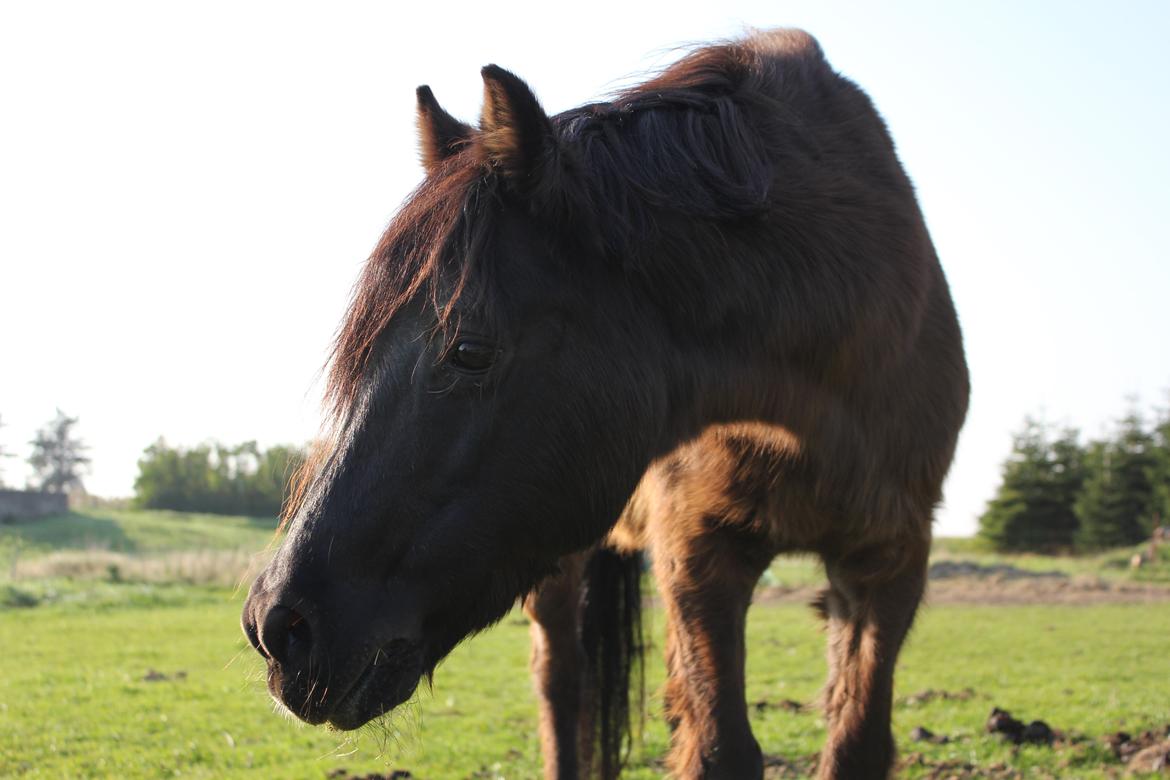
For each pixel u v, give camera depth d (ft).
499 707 29.99
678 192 10.35
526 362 9.46
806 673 36.63
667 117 10.93
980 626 54.03
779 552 13.34
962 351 13.98
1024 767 21.16
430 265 8.96
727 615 12.63
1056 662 39.88
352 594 8.81
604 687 18.81
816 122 12.73
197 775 21.22
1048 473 165.68
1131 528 157.17
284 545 9.02
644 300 10.36
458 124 10.93
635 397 10.06
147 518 189.26
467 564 9.33
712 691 12.19
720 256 10.60
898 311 11.96
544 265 9.57
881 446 12.25
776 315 11.00
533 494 9.57
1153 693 31.22
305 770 21.56
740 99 11.84
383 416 9.05
